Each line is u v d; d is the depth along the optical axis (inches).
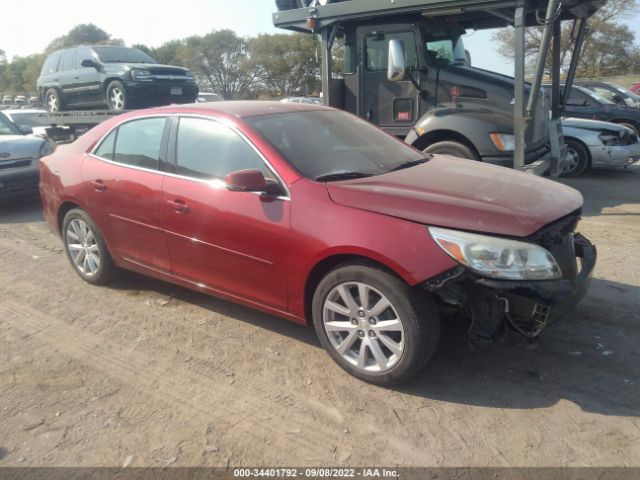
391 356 125.1
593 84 541.6
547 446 107.0
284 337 154.1
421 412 118.6
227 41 1980.8
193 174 154.3
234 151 147.6
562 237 126.9
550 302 111.9
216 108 159.0
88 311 174.9
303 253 130.2
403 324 119.4
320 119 166.9
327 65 293.3
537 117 276.8
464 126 265.3
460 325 124.1
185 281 163.2
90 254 193.0
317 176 136.8
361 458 105.5
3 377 136.7
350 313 128.3
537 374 131.3
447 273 113.4
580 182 378.9
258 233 137.6
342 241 122.9
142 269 175.5
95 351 149.1
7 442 112.5
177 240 158.2
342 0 290.8
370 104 299.7
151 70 453.1
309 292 136.1
